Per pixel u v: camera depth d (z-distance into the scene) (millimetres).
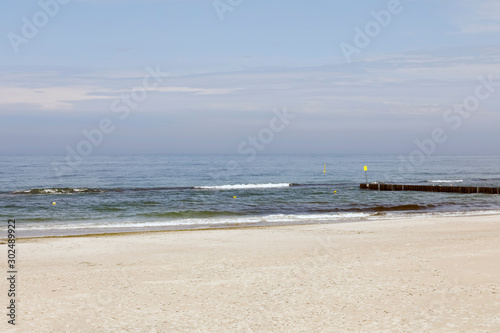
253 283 11594
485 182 72000
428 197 46312
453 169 112250
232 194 47656
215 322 8734
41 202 38938
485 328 8141
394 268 12961
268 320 8797
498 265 13078
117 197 44062
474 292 10445
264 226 24875
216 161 151750
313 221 27453
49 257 15367
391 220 25594
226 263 14156
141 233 21656
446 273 12250
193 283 11680
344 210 34250
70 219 28641
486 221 24625
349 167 120500
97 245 17797
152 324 8656
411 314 9000
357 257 14703
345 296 10305
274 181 72438
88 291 11008
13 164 113000
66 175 78250
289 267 13422
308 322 8656
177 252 16203
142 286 11438
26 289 11180
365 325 8430
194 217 29938
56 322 8773
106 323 8719
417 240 18203
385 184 55594
